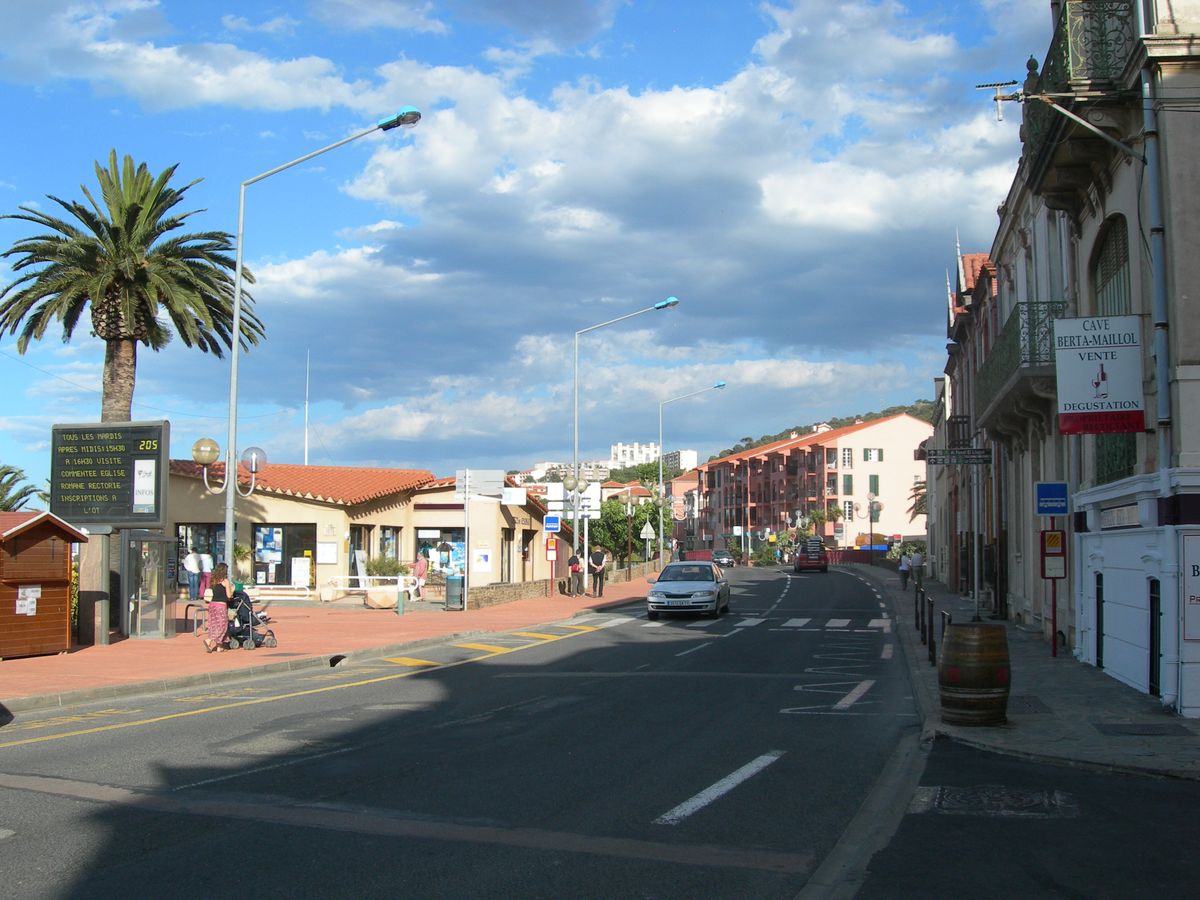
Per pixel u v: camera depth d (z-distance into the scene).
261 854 6.71
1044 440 20.88
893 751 10.51
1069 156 14.59
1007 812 7.91
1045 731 11.02
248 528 37.81
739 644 22.66
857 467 100.19
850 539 98.00
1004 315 27.72
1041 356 18.06
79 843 6.97
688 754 10.25
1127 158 13.72
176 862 6.54
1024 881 6.20
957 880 6.22
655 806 8.06
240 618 20.88
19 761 9.96
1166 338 12.39
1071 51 13.53
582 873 6.33
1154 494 12.70
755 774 9.30
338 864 6.50
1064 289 18.89
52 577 19.84
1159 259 12.46
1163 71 12.54
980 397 24.84
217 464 38.88
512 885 6.09
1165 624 12.27
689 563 32.09
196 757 10.09
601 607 34.97
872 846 6.96
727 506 131.00
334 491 38.41
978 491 32.72
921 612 23.86
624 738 11.19
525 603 36.47
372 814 7.79
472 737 11.24
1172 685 12.15
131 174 27.75
